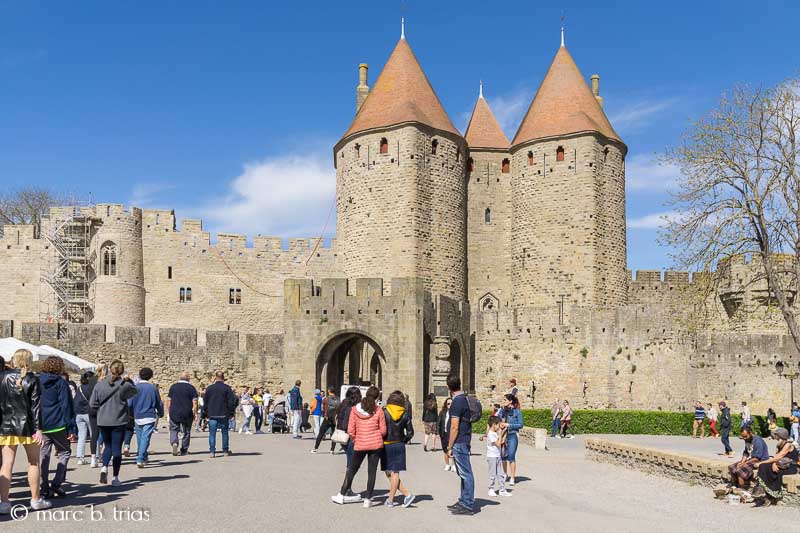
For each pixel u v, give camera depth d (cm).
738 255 3909
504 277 6069
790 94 3884
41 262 6372
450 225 5809
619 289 5675
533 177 5781
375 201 5706
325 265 6625
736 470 1995
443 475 2270
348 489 1656
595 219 5588
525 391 5019
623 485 2247
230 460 2348
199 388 4931
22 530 1283
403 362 4416
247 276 6600
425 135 5719
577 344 4953
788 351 5134
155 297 6506
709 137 3928
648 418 4478
